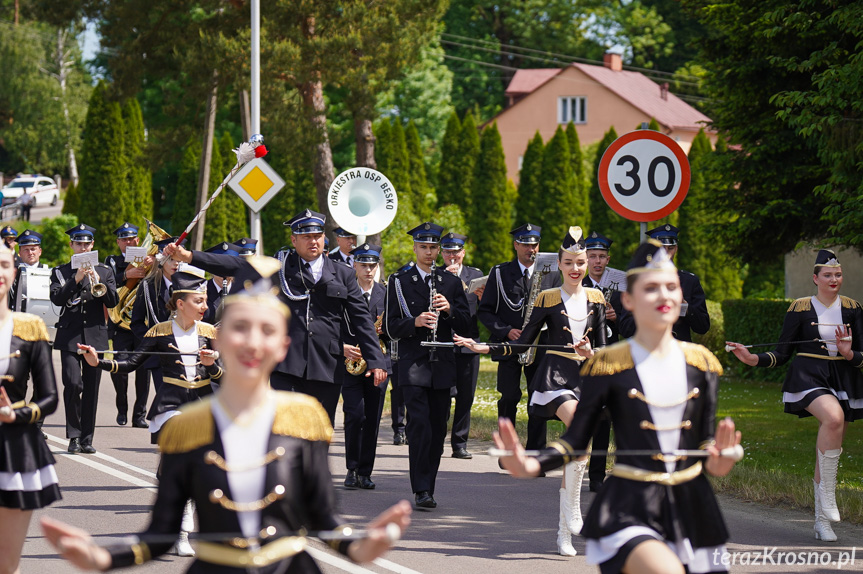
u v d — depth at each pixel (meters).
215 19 40.78
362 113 40.53
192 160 57.25
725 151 29.67
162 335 12.40
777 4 25.31
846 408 13.10
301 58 37.69
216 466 5.80
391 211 20.72
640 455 7.24
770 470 16.69
